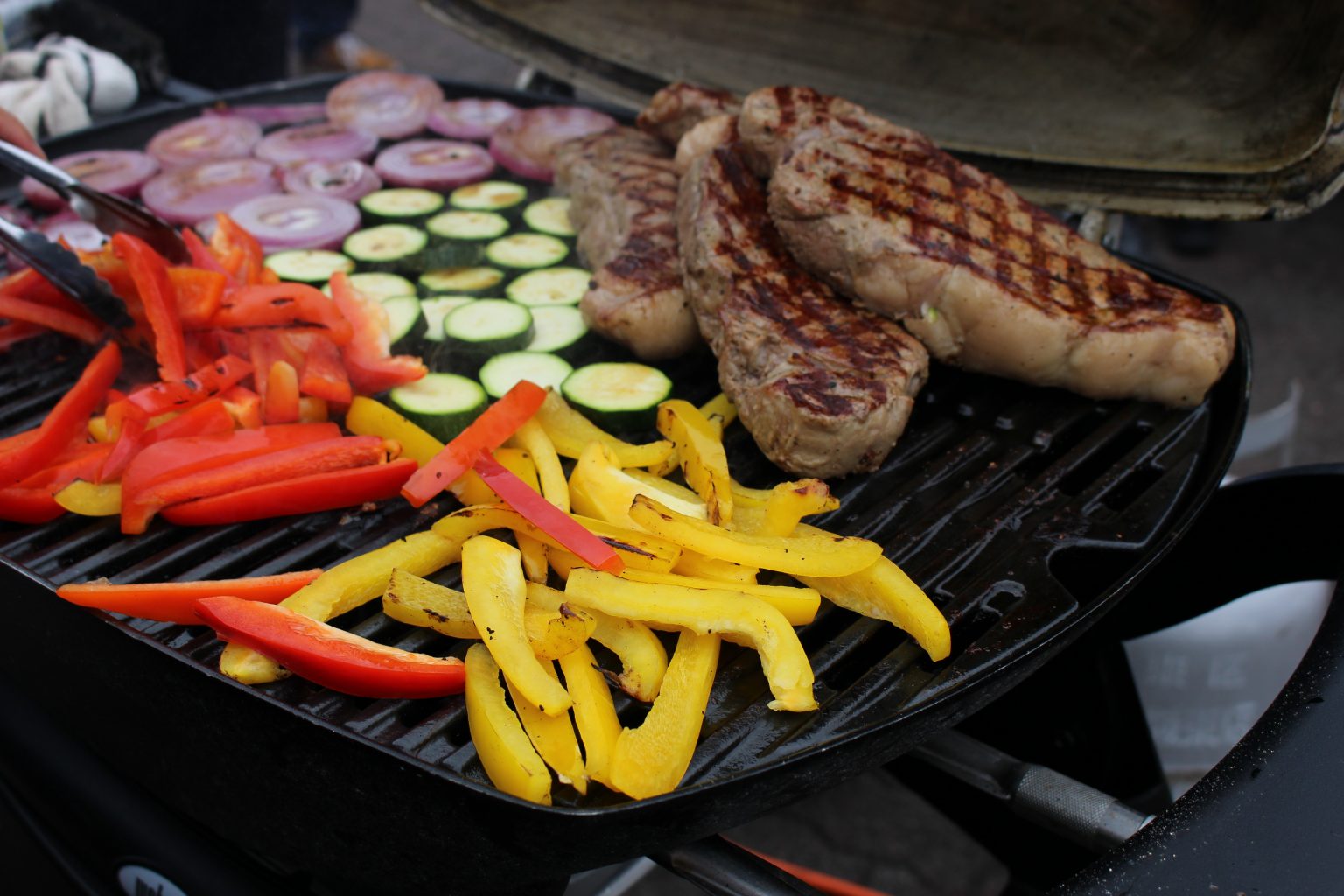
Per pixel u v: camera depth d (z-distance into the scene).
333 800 0.81
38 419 0.96
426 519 0.90
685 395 0.99
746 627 0.82
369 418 0.93
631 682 0.82
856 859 1.25
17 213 1.10
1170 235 2.10
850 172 0.98
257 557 0.89
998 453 0.95
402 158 1.16
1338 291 1.97
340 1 1.93
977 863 1.25
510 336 1.00
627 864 0.96
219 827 0.88
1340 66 0.96
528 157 1.16
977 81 1.10
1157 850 0.79
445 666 0.82
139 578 0.87
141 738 0.87
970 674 0.83
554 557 0.87
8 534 0.89
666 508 0.85
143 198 1.10
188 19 1.45
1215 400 0.98
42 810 0.93
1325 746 0.81
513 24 1.21
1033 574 0.88
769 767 0.78
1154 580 0.97
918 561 0.89
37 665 0.89
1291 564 0.94
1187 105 1.03
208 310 0.95
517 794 0.79
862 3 1.12
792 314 0.95
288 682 0.83
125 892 0.92
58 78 1.21
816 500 0.86
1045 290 0.96
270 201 1.10
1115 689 0.98
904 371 0.93
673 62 1.17
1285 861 0.78
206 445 0.90
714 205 0.98
